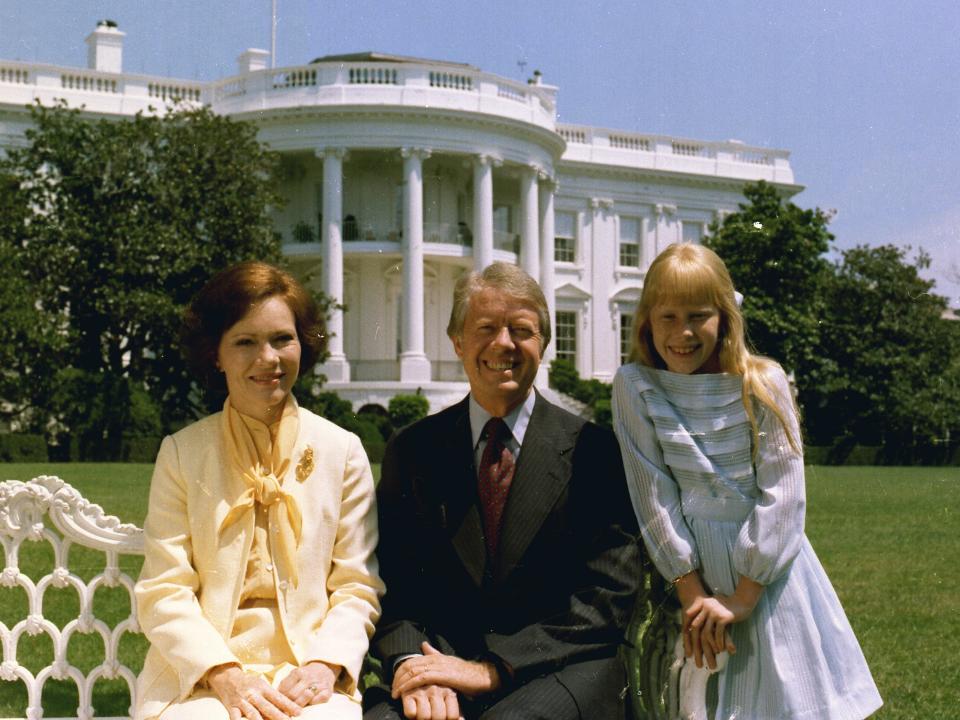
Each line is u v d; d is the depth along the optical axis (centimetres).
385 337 3600
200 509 350
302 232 3559
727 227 3219
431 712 321
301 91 3391
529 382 366
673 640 373
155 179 2741
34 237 2672
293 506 351
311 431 366
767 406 348
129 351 2978
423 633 356
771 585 351
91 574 805
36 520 395
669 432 357
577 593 350
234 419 357
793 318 3092
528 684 333
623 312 4384
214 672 325
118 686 546
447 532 358
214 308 354
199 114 2869
